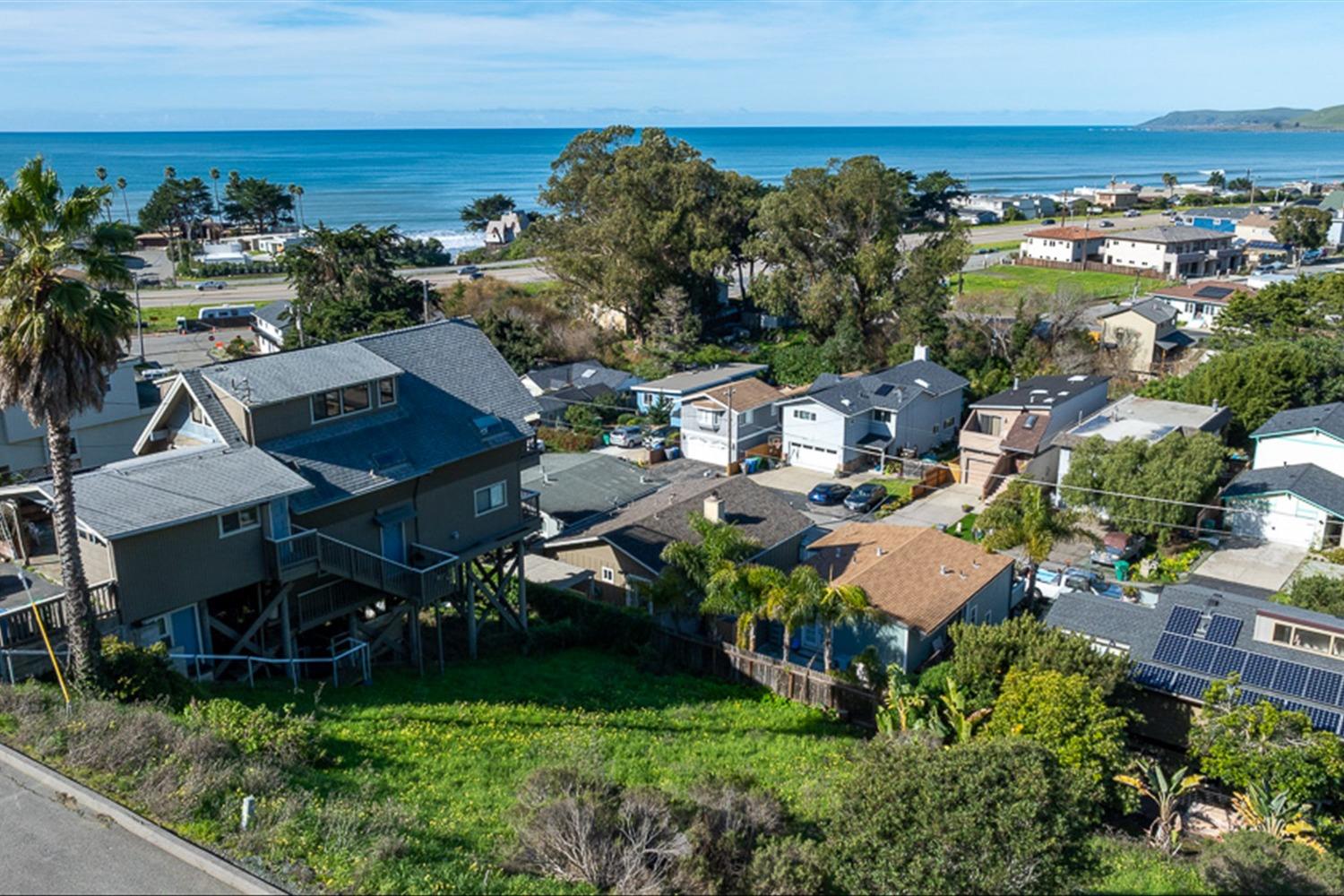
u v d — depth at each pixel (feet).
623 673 96.53
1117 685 82.07
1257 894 55.21
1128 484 135.95
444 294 274.77
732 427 177.27
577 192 274.57
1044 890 40.83
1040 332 232.94
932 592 104.88
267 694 73.97
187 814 45.73
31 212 57.47
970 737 79.25
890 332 240.32
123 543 68.39
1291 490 135.95
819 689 92.22
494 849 48.62
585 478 144.97
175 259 424.46
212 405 81.92
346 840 45.37
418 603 87.35
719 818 50.90
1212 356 196.44
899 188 241.55
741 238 277.23
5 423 126.31
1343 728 76.13
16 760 50.19
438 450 89.66
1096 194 585.63
